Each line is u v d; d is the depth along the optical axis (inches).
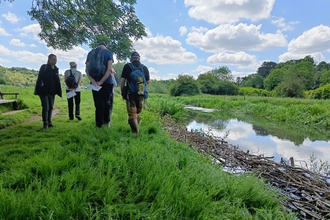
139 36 253.0
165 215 65.0
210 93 1830.7
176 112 447.5
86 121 201.3
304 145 225.1
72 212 62.1
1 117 202.5
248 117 499.5
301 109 448.5
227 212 73.9
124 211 65.9
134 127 157.1
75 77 213.6
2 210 57.4
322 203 95.3
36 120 226.4
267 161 149.2
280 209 86.1
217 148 183.5
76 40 246.8
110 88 167.9
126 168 93.1
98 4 206.2
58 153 103.0
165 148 137.0
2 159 98.0
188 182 86.4
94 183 75.5
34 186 74.5
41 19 229.9
